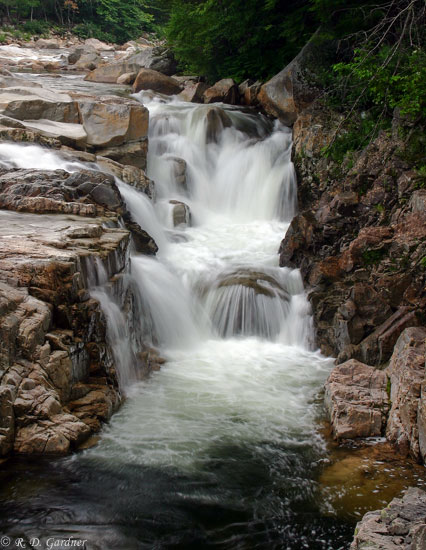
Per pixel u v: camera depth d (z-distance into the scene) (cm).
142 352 928
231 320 1114
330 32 1716
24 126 1438
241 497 607
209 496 604
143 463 655
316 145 1499
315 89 1705
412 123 1209
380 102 1413
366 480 648
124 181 1379
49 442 646
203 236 1421
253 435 741
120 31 5244
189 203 1595
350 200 1196
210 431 743
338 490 627
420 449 685
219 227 1503
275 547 534
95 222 1033
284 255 1247
